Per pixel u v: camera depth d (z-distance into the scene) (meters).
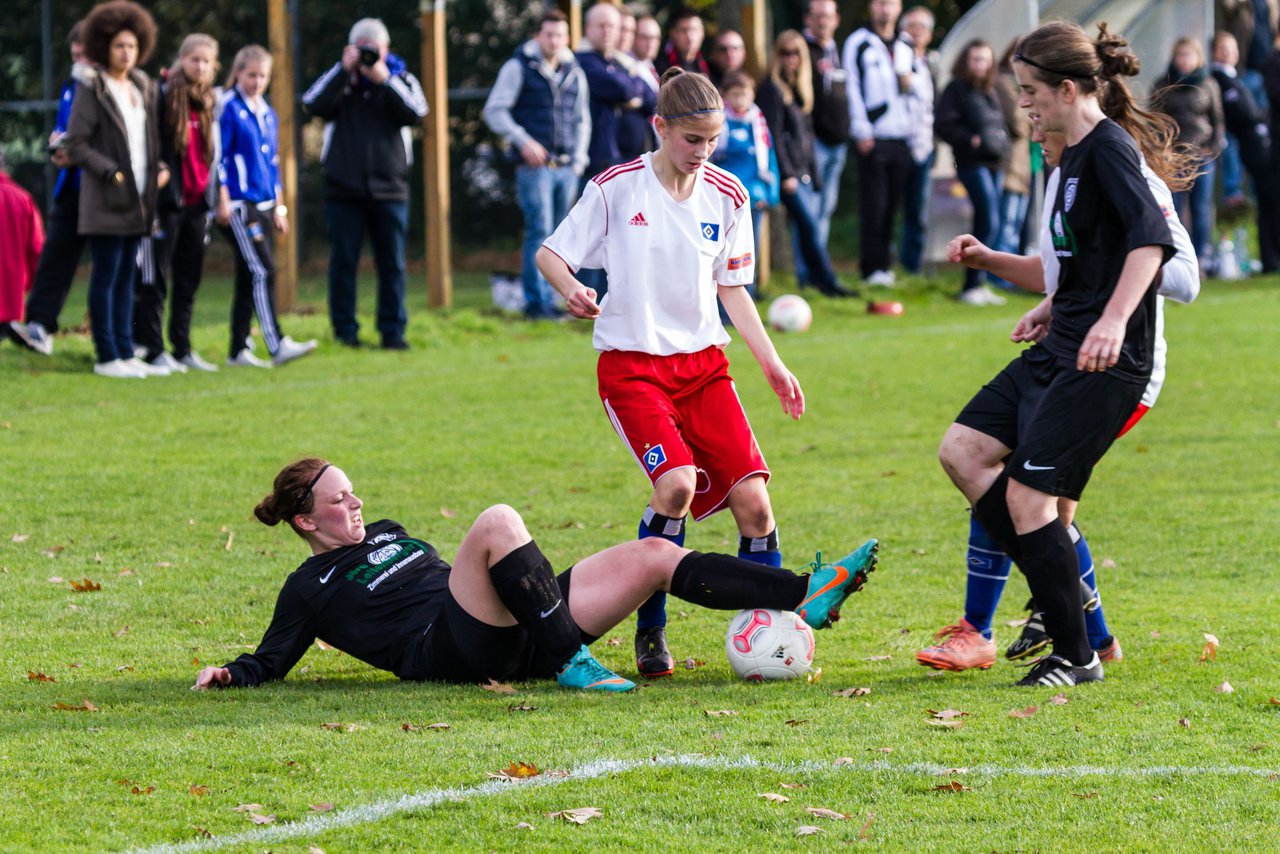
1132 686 13.56
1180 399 33.53
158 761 11.25
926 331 45.28
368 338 40.78
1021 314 49.69
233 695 13.39
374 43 36.84
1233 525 21.47
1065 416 13.36
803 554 20.00
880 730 12.17
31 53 77.38
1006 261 15.57
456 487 24.14
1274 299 52.91
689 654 15.36
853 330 45.53
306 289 59.19
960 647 14.46
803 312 45.03
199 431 28.08
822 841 9.74
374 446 27.44
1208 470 25.78
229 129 34.16
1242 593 17.59
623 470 25.84
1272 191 59.94
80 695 13.32
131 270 33.03
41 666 14.53
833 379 36.31
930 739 11.90
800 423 30.91
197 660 14.89
